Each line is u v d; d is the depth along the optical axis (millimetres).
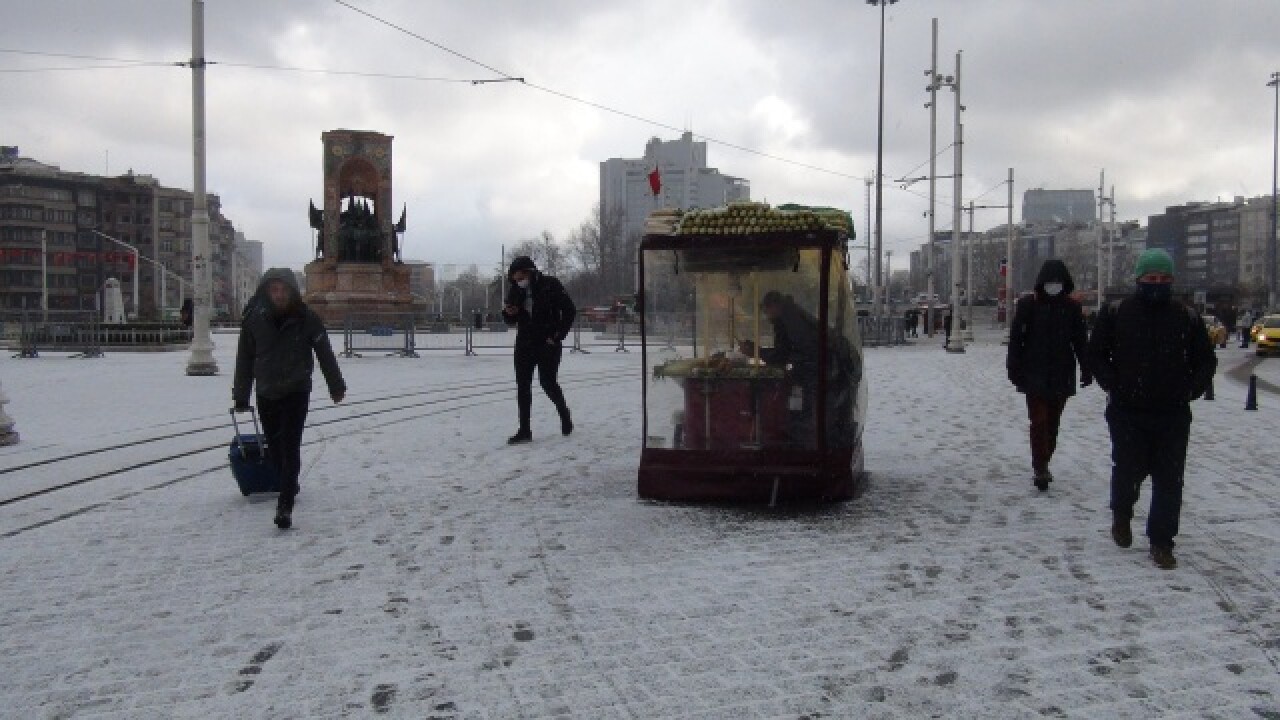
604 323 51219
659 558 6273
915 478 8867
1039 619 5098
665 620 5133
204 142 20953
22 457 10172
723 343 7777
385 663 4602
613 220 79062
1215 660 4531
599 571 6004
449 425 12734
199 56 20547
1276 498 7996
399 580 5859
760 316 7699
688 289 7785
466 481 8820
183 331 36281
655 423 7949
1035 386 8234
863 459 9867
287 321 7191
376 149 46750
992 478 8875
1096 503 7824
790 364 7656
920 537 6746
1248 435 11945
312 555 6418
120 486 8680
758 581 5773
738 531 6926
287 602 5480
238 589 5723
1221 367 32156
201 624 5152
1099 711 4012
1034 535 6805
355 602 5465
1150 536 6145
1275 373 28688
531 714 4047
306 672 4508
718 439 7809
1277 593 5496
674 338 7859
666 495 7883
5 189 111625
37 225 113500
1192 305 6137
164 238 130000
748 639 4852
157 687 4367
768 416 7715
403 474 9180
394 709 4109
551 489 8422
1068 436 11664
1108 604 5324
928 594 5516
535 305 11031
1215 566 6023
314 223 47406
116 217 121500
